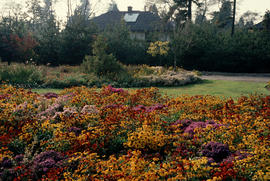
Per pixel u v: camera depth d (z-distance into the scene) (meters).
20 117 6.25
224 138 5.19
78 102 8.26
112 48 28.48
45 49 27.02
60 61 27.48
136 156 4.29
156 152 5.16
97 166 4.17
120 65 19.17
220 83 16.88
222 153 4.60
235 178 3.69
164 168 4.01
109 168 4.06
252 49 26.27
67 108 7.15
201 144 5.05
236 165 3.95
